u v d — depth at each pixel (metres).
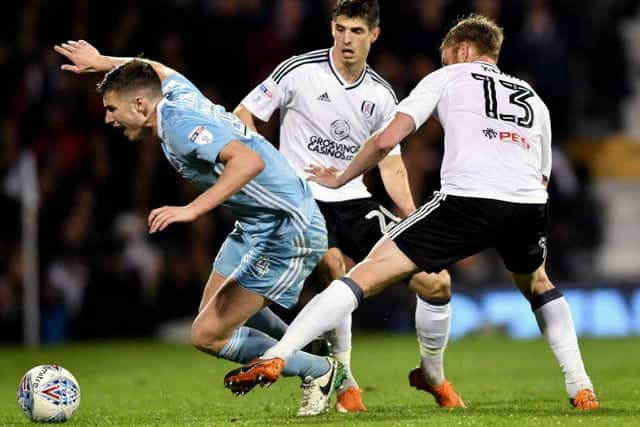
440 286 22.91
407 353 41.19
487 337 49.91
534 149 21.89
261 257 21.36
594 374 32.88
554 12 64.06
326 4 58.41
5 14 59.22
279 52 57.56
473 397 26.45
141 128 20.45
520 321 50.78
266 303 21.81
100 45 58.28
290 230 21.14
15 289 52.22
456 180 21.39
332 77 24.97
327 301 21.14
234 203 20.89
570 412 21.30
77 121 56.75
